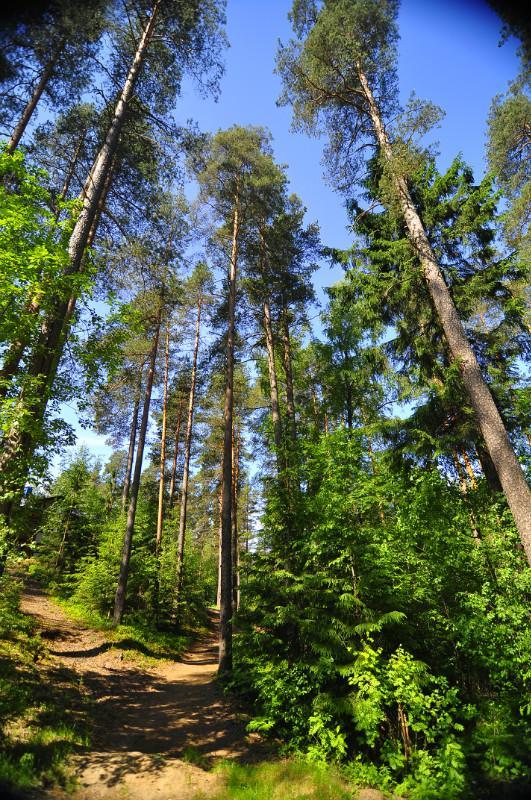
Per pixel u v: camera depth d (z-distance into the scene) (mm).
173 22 11188
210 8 10727
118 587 15461
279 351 19016
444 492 9148
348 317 15641
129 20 10859
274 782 5520
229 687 9391
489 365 11117
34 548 6312
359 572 7789
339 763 6191
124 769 5312
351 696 6727
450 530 8289
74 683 8258
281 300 17031
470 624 6750
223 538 12000
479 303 11289
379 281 11695
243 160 15070
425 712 6512
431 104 9680
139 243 12875
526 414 10055
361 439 9031
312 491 9461
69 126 11922
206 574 34031
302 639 7824
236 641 9094
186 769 5703
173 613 19172
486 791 5238
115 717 7348
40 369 7156
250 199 15172
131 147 11789
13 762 4637
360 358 15297
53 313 7277
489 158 14492
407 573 8156
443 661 7684
